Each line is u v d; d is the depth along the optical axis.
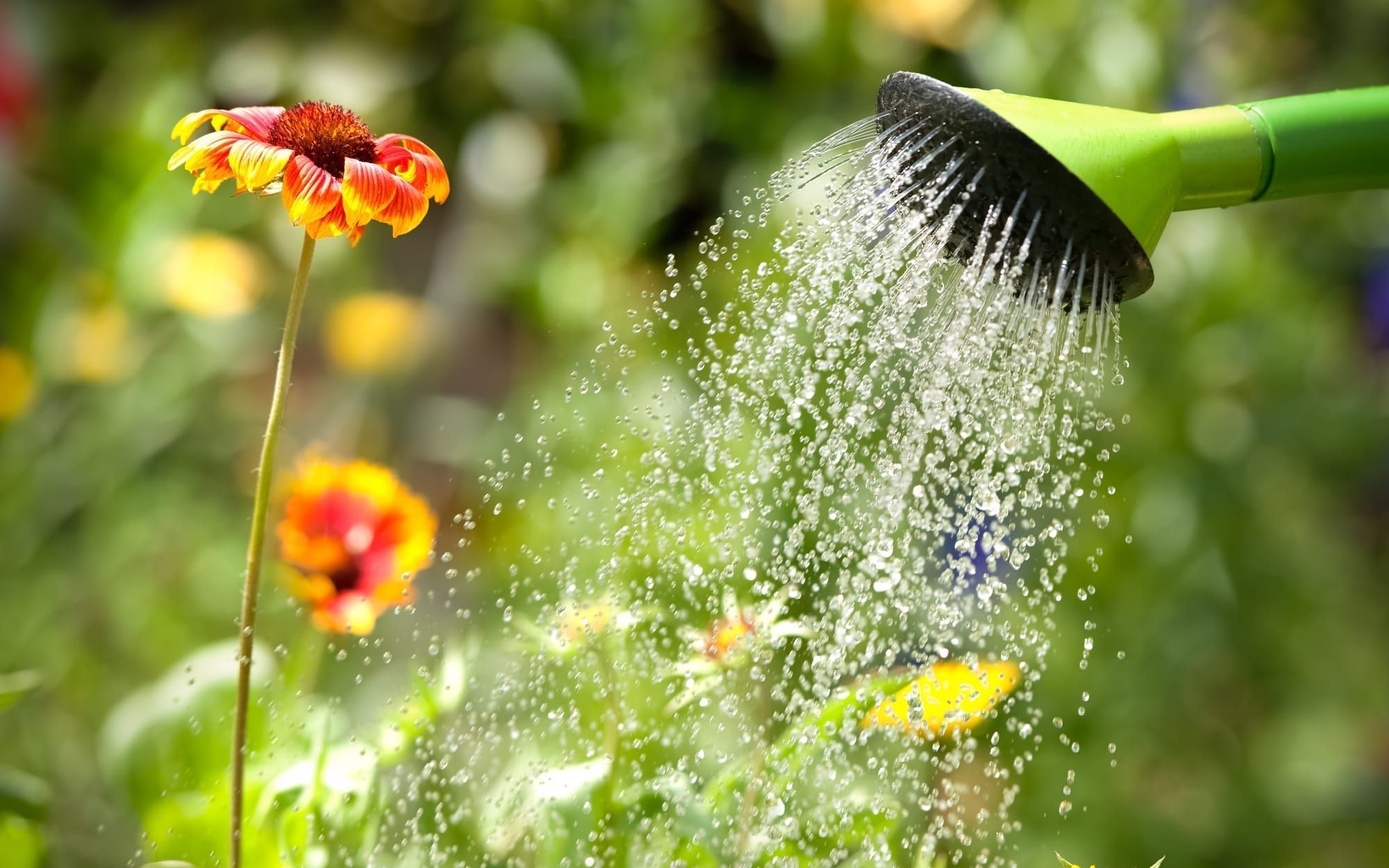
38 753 1.49
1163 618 1.77
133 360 1.95
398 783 1.17
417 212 1.05
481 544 1.63
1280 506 1.96
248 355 2.07
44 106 2.23
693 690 1.12
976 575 1.20
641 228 1.94
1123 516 1.76
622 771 1.14
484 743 1.17
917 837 1.17
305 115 1.06
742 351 1.15
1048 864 1.47
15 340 1.96
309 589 1.15
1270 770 1.91
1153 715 1.75
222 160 1.04
